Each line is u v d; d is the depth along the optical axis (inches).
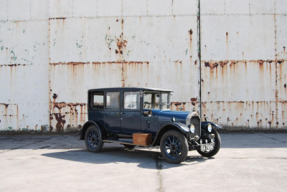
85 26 447.2
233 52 430.3
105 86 439.8
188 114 212.5
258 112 421.4
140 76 438.3
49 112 438.6
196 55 433.7
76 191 134.8
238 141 325.1
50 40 446.9
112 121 251.1
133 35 442.9
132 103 237.8
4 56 456.4
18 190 137.1
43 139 371.2
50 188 140.2
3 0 464.1
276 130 417.7
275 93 421.7
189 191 133.7
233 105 424.5
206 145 213.6
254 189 136.5
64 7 450.3
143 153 253.4
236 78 427.2
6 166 194.7
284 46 426.9
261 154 237.9
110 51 442.6
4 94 452.4
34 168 187.6
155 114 224.1
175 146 203.3
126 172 174.9
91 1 449.7
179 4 441.1
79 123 436.5
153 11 443.5
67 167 190.5
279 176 161.9
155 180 154.9
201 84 430.3
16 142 340.5
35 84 451.8
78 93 439.8
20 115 448.1
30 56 455.2
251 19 433.1
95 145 259.0
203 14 437.4
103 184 147.1
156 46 439.2
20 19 460.4
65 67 443.2
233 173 169.9
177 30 438.9
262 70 425.7
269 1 433.7
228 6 436.5
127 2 446.6
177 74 434.0
